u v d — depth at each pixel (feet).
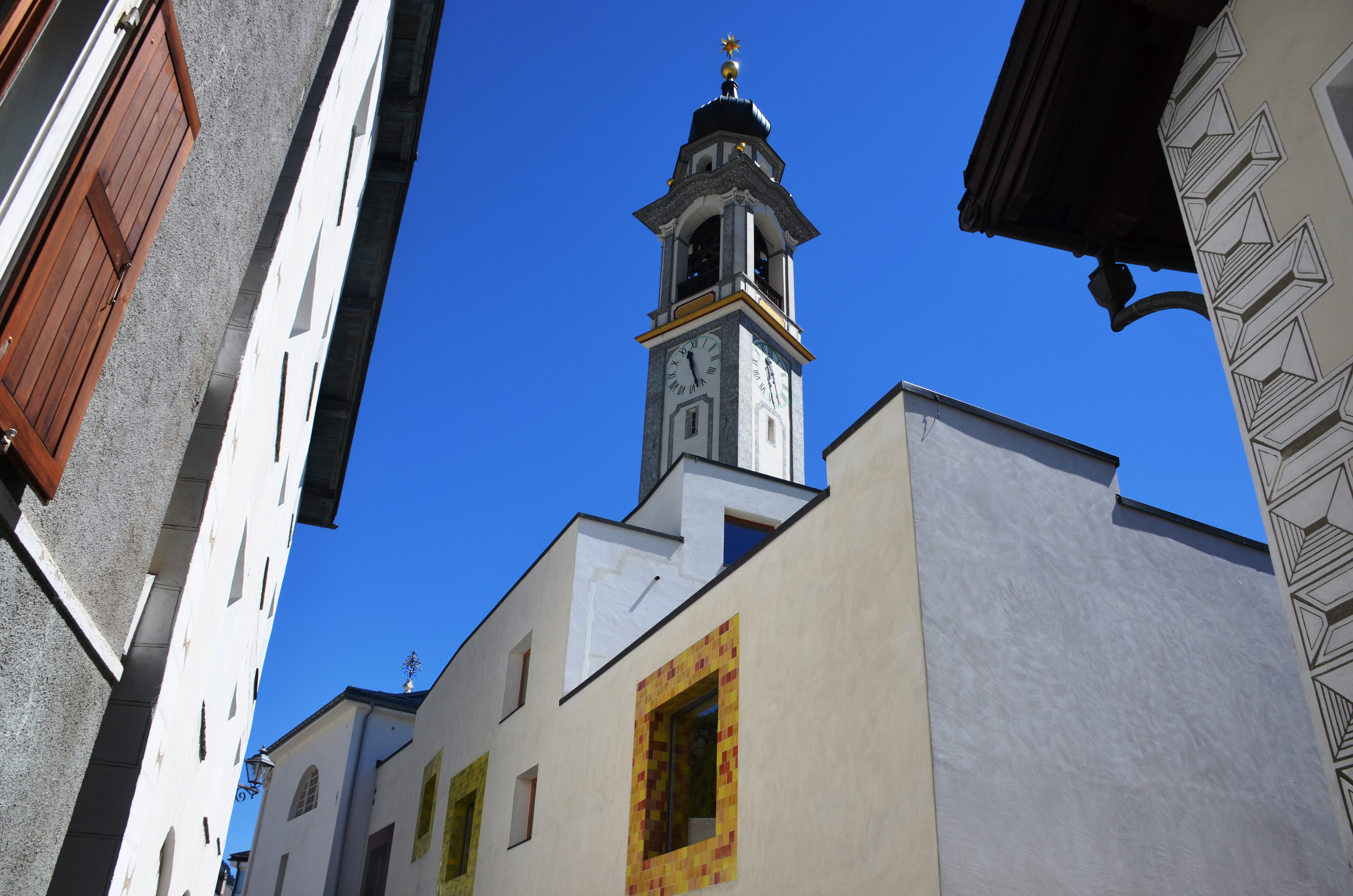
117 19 10.87
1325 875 25.98
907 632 24.12
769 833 27.78
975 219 21.93
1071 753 23.72
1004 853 21.72
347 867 79.20
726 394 125.18
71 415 11.31
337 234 35.68
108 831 15.96
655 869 33.81
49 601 11.79
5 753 11.39
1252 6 16.05
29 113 9.98
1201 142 16.70
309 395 39.93
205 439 19.38
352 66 29.40
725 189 144.87
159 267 14.01
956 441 26.71
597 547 53.06
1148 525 28.60
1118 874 22.86
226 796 38.88
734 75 165.58
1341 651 12.67
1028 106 20.26
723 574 34.22
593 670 49.67
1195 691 26.58
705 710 36.06
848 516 27.78
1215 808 25.12
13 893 12.28
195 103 13.71
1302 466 13.65
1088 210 21.47
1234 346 15.17
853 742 25.09
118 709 16.62
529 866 45.21
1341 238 13.52
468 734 60.90
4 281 9.64
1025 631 24.80
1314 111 14.37
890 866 22.56
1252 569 29.96
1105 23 18.75
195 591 18.81
